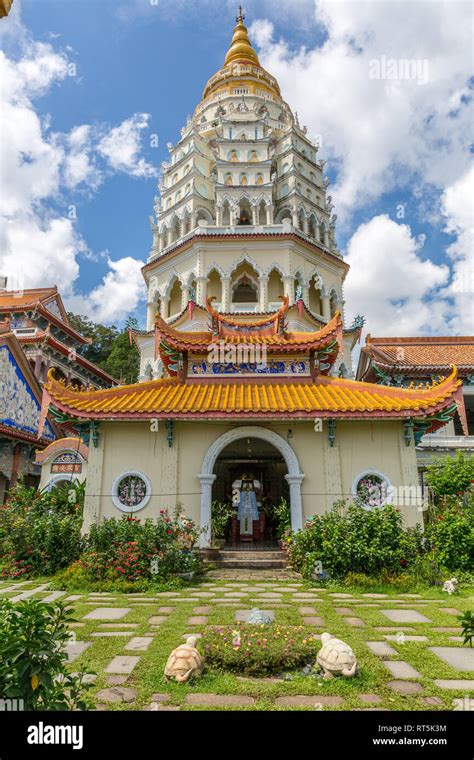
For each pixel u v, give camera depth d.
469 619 6.84
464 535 11.76
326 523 11.93
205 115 36.38
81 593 10.30
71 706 4.06
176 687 5.37
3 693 3.64
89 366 36.94
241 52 40.38
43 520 12.98
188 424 14.01
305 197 31.52
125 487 13.48
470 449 21.92
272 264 27.50
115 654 6.45
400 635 7.18
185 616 8.34
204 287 27.20
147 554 11.40
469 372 23.00
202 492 13.38
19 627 3.90
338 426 13.90
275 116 36.19
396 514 11.91
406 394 13.88
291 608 8.93
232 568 12.82
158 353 16.20
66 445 22.91
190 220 30.59
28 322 32.59
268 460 19.28
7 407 23.94
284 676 5.80
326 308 29.14
